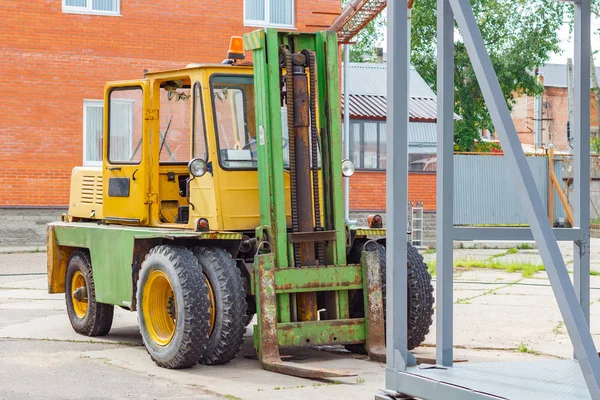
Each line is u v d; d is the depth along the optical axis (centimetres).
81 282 1032
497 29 4003
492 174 2712
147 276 848
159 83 927
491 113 484
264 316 811
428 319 877
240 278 826
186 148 945
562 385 521
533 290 1424
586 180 596
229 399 689
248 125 873
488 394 497
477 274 1692
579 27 594
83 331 1012
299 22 2339
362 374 789
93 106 2162
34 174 2106
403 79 573
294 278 828
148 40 2209
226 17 2277
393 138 571
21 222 2094
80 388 729
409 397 563
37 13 2109
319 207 860
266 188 834
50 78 2120
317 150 865
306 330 828
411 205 2275
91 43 2155
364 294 854
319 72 866
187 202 945
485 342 951
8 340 973
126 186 945
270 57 834
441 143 573
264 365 806
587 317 593
